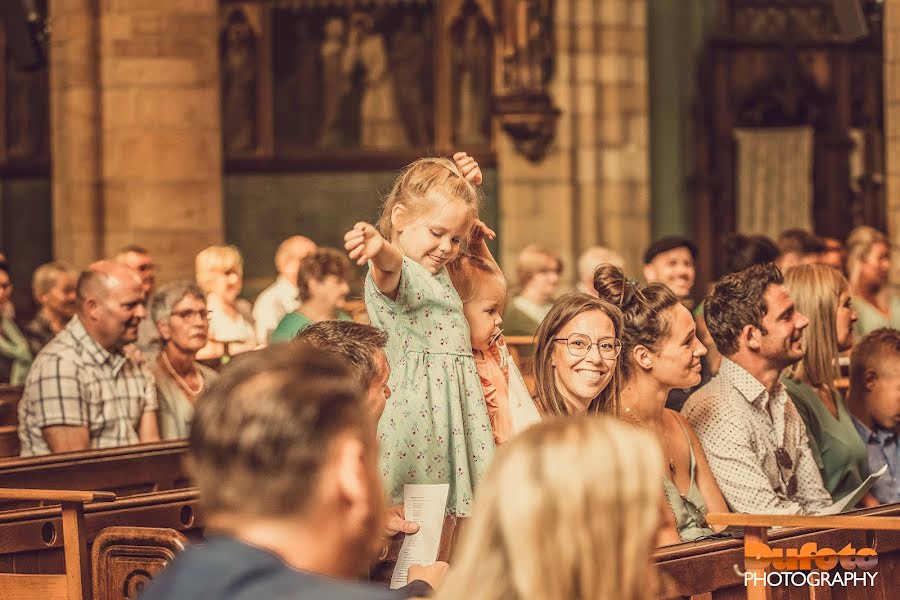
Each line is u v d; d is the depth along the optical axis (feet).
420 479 15.48
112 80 54.90
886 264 43.14
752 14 79.97
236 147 75.05
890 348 25.20
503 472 8.04
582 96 71.26
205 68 55.16
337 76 74.79
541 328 18.51
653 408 19.52
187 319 29.30
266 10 74.95
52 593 17.60
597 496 7.81
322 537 8.07
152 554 16.44
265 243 74.64
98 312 26.86
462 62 73.67
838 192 81.46
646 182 72.08
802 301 25.00
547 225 71.31
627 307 19.45
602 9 71.41
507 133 71.46
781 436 21.70
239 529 8.04
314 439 7.98
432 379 15.66
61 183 55.83
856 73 81.30
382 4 74.59
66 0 55.42
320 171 74.43
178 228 54.75
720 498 20.17
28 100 77.05
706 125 78.23
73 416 26.48
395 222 16.01
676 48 77.51
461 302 16.34
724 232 79.00
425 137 74.28
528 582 7.74
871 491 25.20
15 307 76.38
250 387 8.11
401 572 15.12
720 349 21.38
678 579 15.19
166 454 25.96
